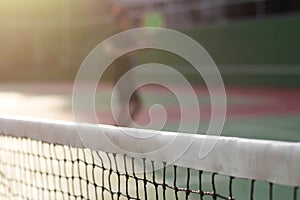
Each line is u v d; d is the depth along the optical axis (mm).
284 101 12023
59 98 14844
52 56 24578
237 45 16578
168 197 3266
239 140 1371
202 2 19891
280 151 1230
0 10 25734
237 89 16094
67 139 2086
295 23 14789
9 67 25547
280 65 15297
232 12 19031
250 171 1317
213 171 1451
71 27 23375
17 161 3795
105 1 6598
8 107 12312
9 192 3123
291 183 1203
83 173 3490
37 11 25469
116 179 3480
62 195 2951
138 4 20906
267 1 17328
